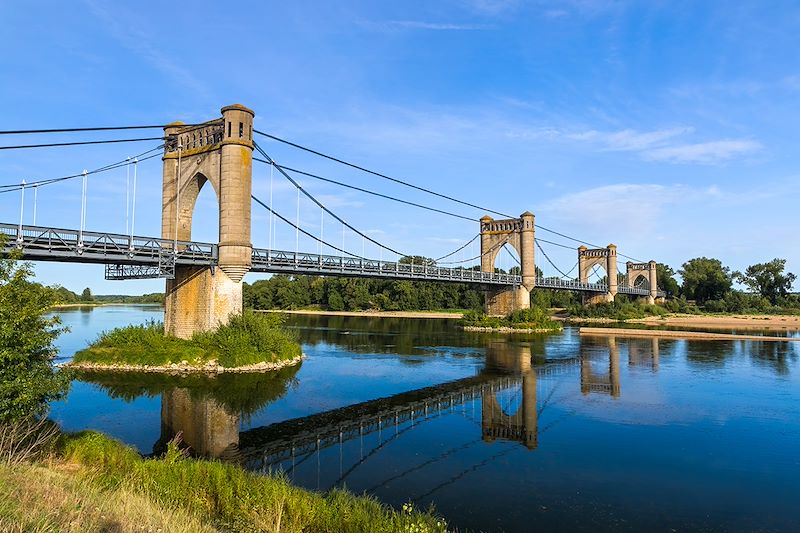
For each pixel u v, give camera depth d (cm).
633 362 4831
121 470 1620
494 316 9100
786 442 2403
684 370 4359
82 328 7381
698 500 1784
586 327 9100
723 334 7469
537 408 3088
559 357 5181
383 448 2334
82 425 2567
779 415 2875
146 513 1097
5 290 1462
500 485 1906
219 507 1427
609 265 13438
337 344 6169
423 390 3622
